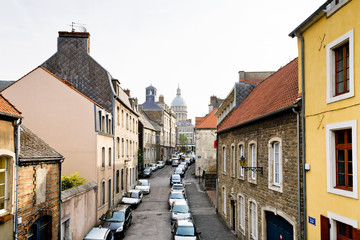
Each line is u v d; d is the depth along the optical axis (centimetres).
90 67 2339
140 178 4031
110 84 2295
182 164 5056
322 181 795
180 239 1370
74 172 1808
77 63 2353
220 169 2055
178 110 14288
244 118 1491
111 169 2166
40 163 1046
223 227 1773
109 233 1312
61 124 1845
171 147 7212
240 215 1545
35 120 1847
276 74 1627
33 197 996
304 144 884
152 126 5472
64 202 1249
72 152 1825
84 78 2323
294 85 1102
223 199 1961
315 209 826
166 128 6588
